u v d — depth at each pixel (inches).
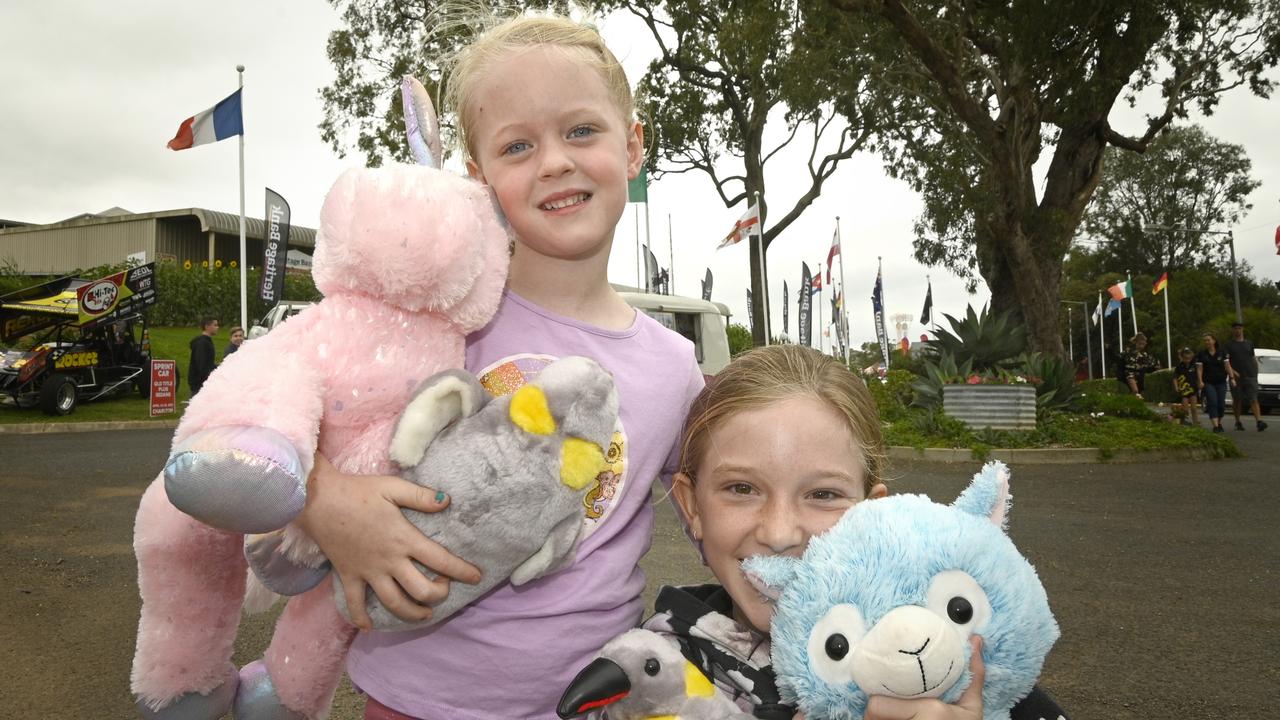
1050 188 714.2
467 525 44.7
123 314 671.1
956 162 921.5
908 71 783.1
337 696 127.2
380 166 48.5
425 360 48.8
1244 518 275.1
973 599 43.4
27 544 222.7
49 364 607.5
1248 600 181.6
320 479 45.0
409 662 54.6
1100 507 295.1
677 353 66.2
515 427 46.2
